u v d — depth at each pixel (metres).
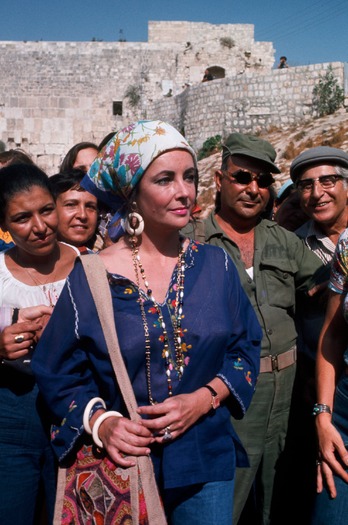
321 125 23.75
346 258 3.09
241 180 3.79
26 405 3.13
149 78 35.06
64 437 2.63
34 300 3.21
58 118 34.69
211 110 28.89
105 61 34.91
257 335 2.94
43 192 3.15
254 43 36.00
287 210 4.88
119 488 2.51
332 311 3.20
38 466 3.24
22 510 3.17
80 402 2.64
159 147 2.58
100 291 2.61
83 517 2.61
